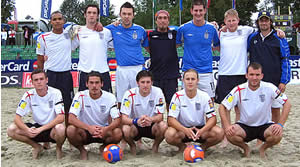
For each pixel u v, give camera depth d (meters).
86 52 4.69
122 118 4.26
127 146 4.81
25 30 18.78
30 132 3.91
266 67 4.54
